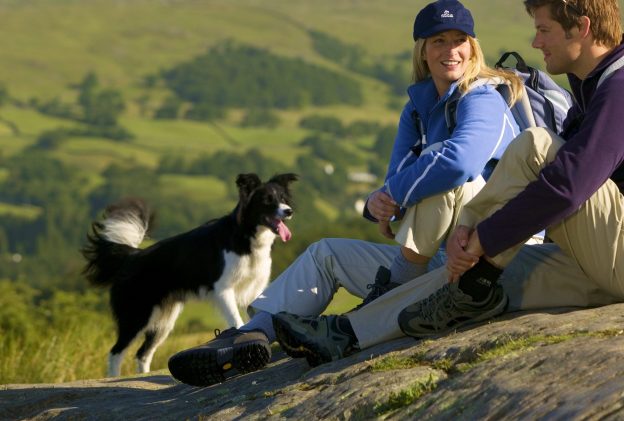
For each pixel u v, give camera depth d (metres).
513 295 3.77
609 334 3.10
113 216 10.11
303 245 41.53
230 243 9.77
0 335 10.30
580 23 3.54
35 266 111.94
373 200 4.11
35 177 151.50
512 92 4.20
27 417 4.55
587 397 2.69
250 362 4.05
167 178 150.50
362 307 4.04
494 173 3.57
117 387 5.10
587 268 3.55
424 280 3.86
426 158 3.83
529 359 3.02
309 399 3.44
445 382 3.17
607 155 3.30
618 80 3.41
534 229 3.39
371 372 3.46
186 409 4.01
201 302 9.95
